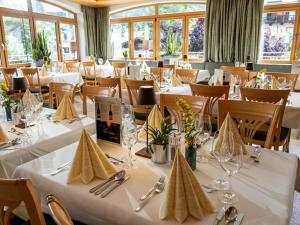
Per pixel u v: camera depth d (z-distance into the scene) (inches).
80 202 41.2
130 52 350.3
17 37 276.8
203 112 76.3
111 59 354.6
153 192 40.7
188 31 305.9
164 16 315.9
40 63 264.7
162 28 322.0
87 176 44.3
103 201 39.1
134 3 320.5
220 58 277.4
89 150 45.6
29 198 32.2
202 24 296.5
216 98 102.7
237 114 72.3
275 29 260.5
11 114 80.5
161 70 198.7
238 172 47.1
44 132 70.7
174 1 302.0
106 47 353.1
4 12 260.1
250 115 71.0
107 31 347.9
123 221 36.8
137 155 54.6
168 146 50.1
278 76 149.3
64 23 328.2
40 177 46.8
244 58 266.2
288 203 38.2
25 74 195.6
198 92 108.0
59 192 43.9
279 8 253.4
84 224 44.9
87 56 343.0
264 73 140.7
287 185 42.9
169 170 48.0
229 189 41.5
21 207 47.8
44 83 210.5
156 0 305.7
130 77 154.9
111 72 288.0
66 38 335.9
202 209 35.5
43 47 281.7
